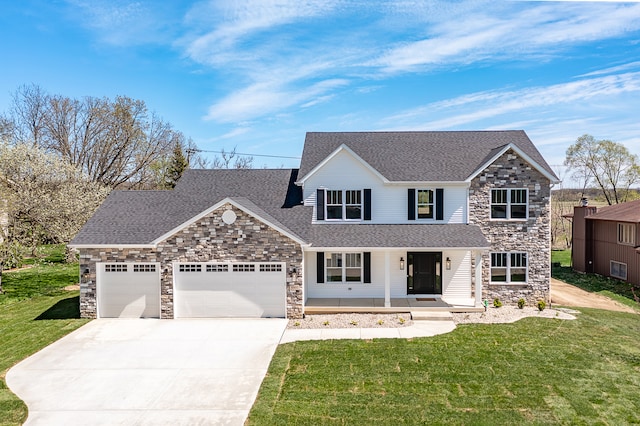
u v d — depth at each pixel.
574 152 46.28
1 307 20.30
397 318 18.00
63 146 43.84
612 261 27.05
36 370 13.02
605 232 27.69
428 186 20.88
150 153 47.56
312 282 20.78
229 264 18.02
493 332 16.08
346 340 15.37
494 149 22.23
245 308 18.16
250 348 14.67
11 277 27.58
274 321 17.66
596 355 13.77
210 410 10.52
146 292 18.33
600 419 9.91
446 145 23.19
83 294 18.28
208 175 24.39
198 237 17.97
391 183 20.69
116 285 18.31
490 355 13.80
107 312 18.41
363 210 20.97
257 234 17.89
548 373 12.41
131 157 46.44
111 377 12.48
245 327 16.92
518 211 20.53
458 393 11.25
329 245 18.88
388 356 13.80
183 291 18.16
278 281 18.05
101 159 45.00
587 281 26.70
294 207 21.25
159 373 12.72
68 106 44.38
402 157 22.34
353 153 20.83
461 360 13.41
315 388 11.60
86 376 12.56
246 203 19.22
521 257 20.67
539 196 20.39
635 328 16.81
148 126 47.34
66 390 11.68
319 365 13.16
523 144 22.75
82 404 10.89
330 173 21.09
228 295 18.12
